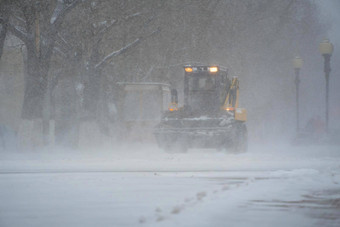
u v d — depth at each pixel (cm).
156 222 1466
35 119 6800
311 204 1900
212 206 1748
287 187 2398
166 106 7556
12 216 1652
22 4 6731
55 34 7056
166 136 6034
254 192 2161
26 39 6862
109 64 8081
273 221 1550
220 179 2855
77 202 1944
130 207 1811
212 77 6494
